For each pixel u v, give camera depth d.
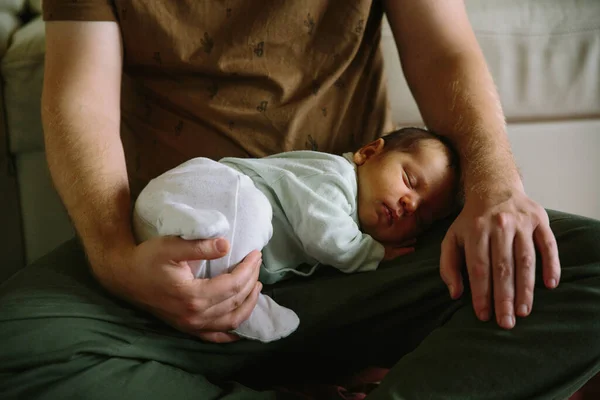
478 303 0.63
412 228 0.84
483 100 0.88
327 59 0.97
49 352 0.60
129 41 0.94
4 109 1.13
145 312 0.71
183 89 0.95
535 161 1.27
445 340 0.63
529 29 1.19
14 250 1.21
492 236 0.66
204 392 0.65
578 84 1.22
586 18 1.20
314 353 0.78
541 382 0.59
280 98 0.95
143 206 0.72
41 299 0.66
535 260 0.64
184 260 0.63
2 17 1.22
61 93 0.85
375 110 1.03
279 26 0.93
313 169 0.83
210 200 0.70
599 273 0.61
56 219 1.22
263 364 0.77
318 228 0.77
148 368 0.64
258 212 0.72
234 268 0.68
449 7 1.00
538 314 0.60
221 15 0.93
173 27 0.92
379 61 1.06
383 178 0.83
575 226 0.67
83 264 0.77
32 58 1.10
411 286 0.72
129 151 0.99
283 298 0.77
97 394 0.60
